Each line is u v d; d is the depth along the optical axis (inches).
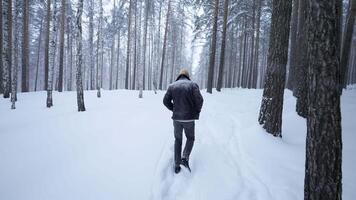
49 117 438.0
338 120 123.5
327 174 123.3
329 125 122.5
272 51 279.0
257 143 255.4
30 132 300.0
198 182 177.2
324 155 123.3
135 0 1074.1
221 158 220.7
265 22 1230.3
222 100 618.8
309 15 127.0
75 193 149.5
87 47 1647.4
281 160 219.5
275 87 277.0
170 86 201.6
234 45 1450.5
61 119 384.5
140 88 751.7
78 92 473.7
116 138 265.7
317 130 124.7
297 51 542.0
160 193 156.9
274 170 198.7
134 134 281.9
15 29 560.4
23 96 765.9
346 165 214.4
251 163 211.9
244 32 1187.9
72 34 1261.1
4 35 679.1
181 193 163.3
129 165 193.8
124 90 1033.5
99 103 618.5
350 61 1636.3
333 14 120.6
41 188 154.5
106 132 292.2
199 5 1026.7
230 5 1039.6
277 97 276.7
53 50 573.0
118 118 382.3
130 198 147.3
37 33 1412.4
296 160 220.4
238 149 246.1
